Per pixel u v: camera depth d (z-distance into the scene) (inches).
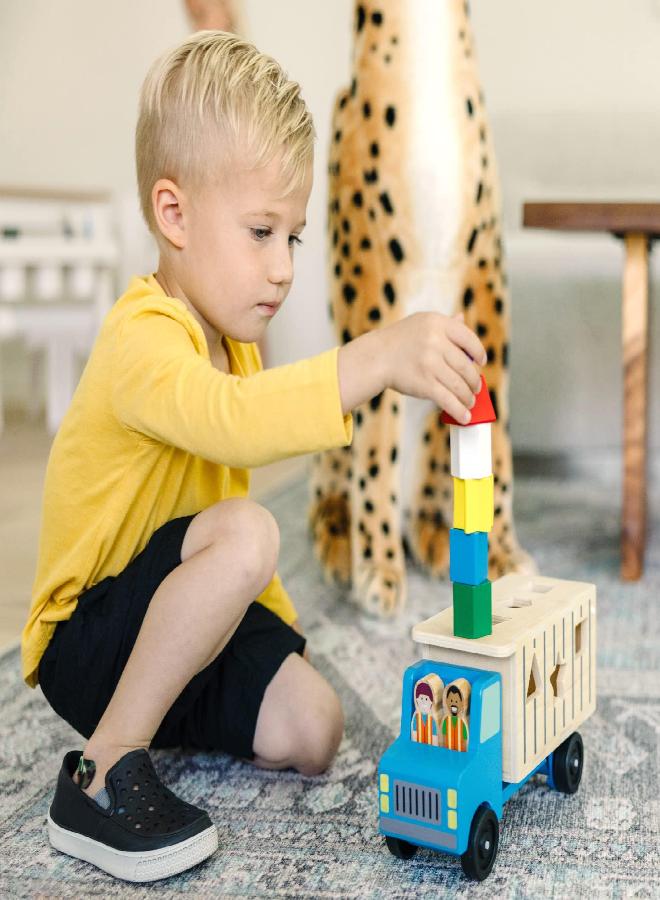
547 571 65.5
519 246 92.4
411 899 31.1
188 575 34.2
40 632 38.1
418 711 32.7
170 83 36.2
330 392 30.5
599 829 35.0
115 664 36.2
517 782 33.2
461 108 55.3
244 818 36.4
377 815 36.4
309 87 107.3
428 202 55.2
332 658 51.2
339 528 65.4
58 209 107.4
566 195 93.5
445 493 64.9
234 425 31.0
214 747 40.6
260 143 35.0
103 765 34.1
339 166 58.5
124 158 118.6
